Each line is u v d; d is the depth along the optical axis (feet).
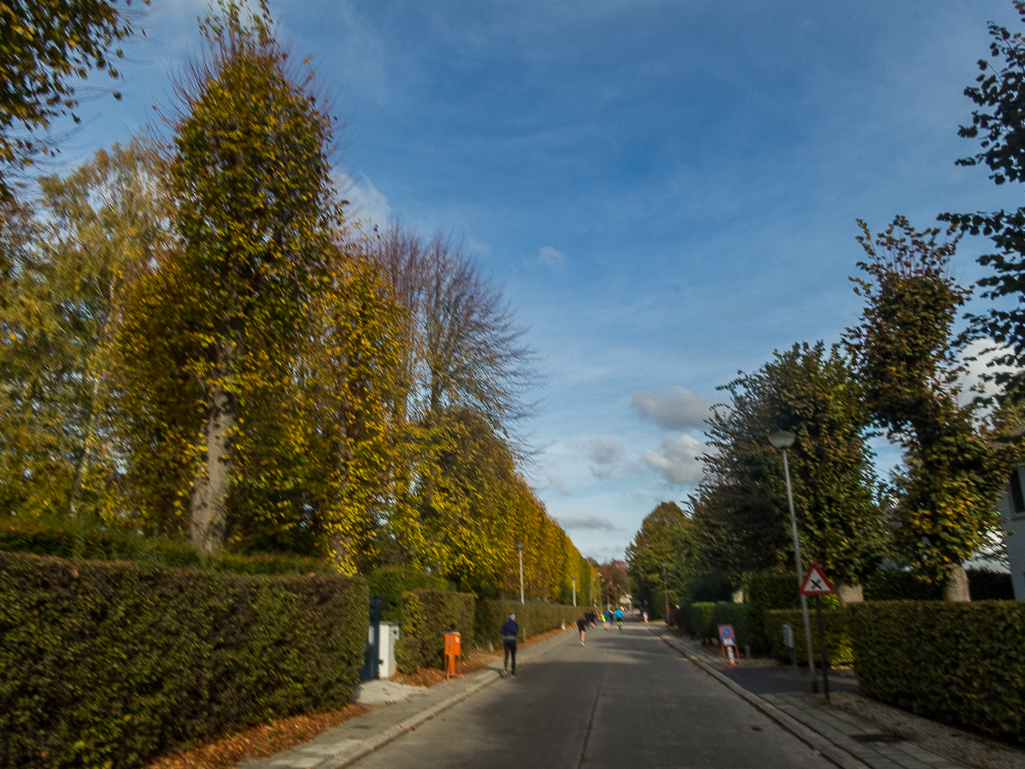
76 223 69.92
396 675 61.36
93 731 22.68
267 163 42.78
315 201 45.39
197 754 27.96
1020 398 29.40
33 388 64.34
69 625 21.90
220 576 30.99
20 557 20.42
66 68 25.49
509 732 37.17
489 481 85.46
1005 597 79.71
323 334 58.08
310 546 68.85
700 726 38.24
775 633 73.41
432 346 85.35
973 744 29.96
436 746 33.58
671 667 77.92
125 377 59.31
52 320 63.87
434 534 76.23
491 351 88.69
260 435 57.00
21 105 25.00
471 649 87.61
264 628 34.53
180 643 27.61
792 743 33.19
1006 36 28.45
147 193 74.18
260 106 42.63
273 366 46.50
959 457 53.88
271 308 42.96
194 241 41.68
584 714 43.11
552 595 207.92
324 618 41.29
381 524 65.82
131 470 57.88
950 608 33.55
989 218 28.71
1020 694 28.14
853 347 58.85
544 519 180.24
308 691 39.19
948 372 55.42
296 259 44.42
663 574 275.39
